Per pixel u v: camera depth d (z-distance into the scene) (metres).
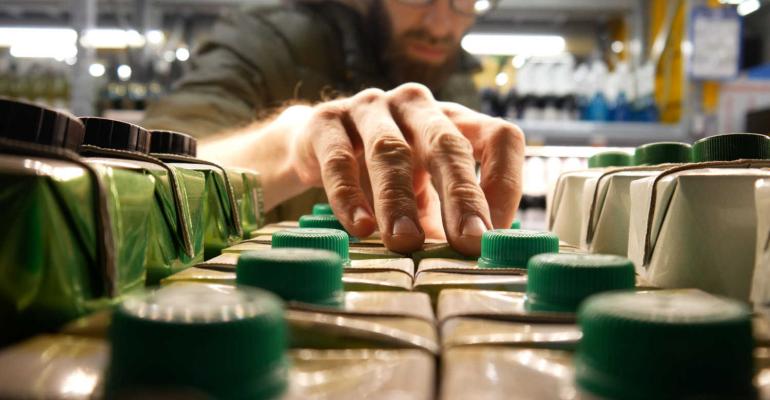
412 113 0.61
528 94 1.72
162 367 0.19
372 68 1.22
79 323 0.26
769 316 0.31
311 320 0.27
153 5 1.93
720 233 0.36
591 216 0.54
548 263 0.31
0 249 0.25
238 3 1.89
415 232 0.49
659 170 0.47
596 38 2.15
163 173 0.39
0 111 0.26
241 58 1.17
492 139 0.60
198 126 1.05
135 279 0.34
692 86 1.52
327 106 0.63
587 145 1.71
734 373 0.20
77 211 0.27
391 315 0.29
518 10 1.95
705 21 1.45
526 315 0.29
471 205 0.49
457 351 0.25
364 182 0.64
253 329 0.20
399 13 1.15
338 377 0.22
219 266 0.40
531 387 0.21
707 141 0.45
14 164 0.25
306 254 0.32
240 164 0.81
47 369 0.22
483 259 0.43
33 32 2.11
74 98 1.51
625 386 0.20
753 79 1.44
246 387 0.20
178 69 1.84
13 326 0.25
